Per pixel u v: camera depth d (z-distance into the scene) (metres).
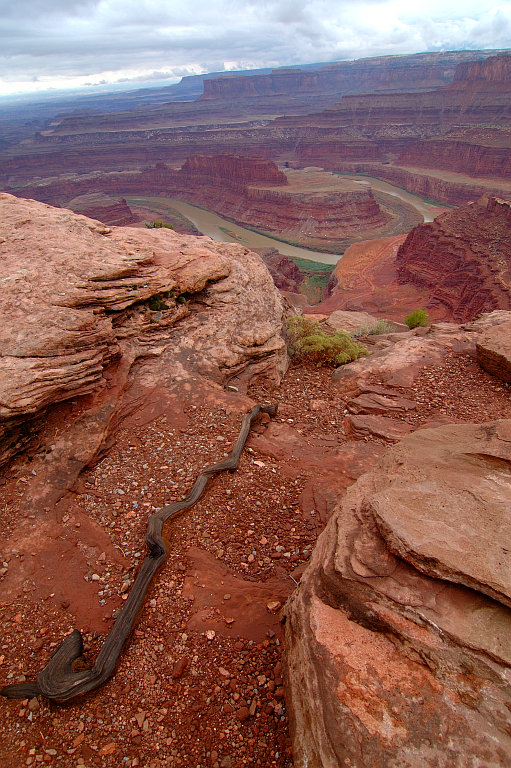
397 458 7.95
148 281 13.65
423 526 5.86
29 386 9.63
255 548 9.02
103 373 11.81
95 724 6.40
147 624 7.58
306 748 4.90
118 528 9.09
